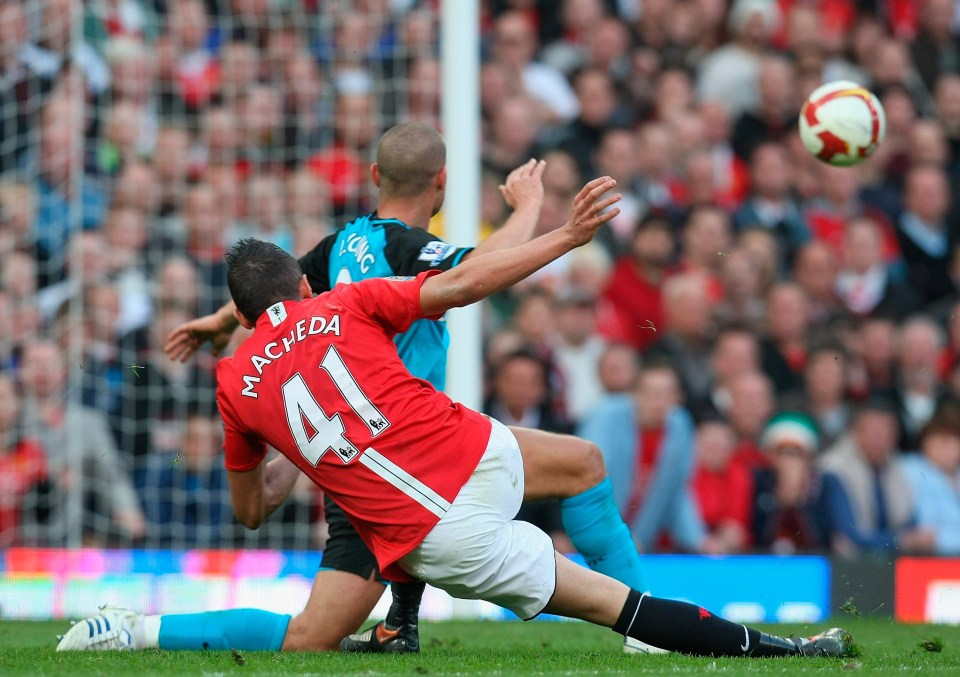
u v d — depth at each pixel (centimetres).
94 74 3269
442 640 1677
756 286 3491
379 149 1469
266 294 1242
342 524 1411
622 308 3447
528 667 1156
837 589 2444
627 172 3638
